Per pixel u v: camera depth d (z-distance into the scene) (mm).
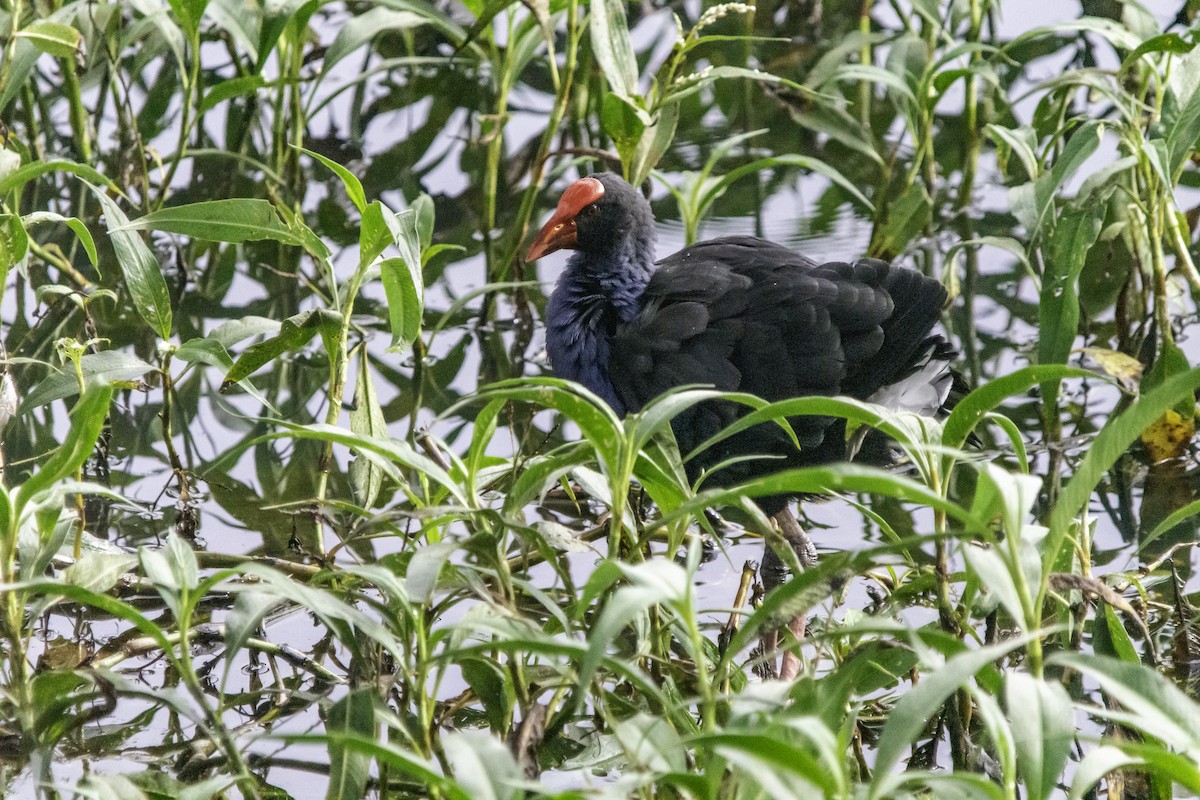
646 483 6145
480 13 11758
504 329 11789
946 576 6348
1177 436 9602
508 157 13484
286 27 12445
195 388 11047
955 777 4391
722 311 8789
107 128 13797
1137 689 4465
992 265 12445
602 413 5684
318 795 6633
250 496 9812
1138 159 9883
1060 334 9625
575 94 13102
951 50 11812
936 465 6043
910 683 7406
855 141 12438
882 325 8656
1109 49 14242
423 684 5707
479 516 6172
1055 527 5059
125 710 7391
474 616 5547
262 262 12461
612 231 9484
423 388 11109
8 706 6996
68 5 11609
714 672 6699
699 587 8711
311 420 10703
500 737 6191
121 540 9133
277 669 7793
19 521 5719
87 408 5375
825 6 15461
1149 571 7691
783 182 13805
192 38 11367
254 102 12633
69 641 7949
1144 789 6477
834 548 9141
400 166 13625
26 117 12500
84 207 12891
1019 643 4410
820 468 4773
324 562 7430
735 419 8625
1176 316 10859
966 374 10914
